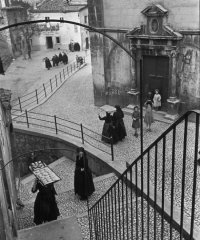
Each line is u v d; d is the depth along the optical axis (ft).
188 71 48.21
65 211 32.40
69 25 157.79
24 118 60.13
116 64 57.72
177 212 26.20
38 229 23.40
